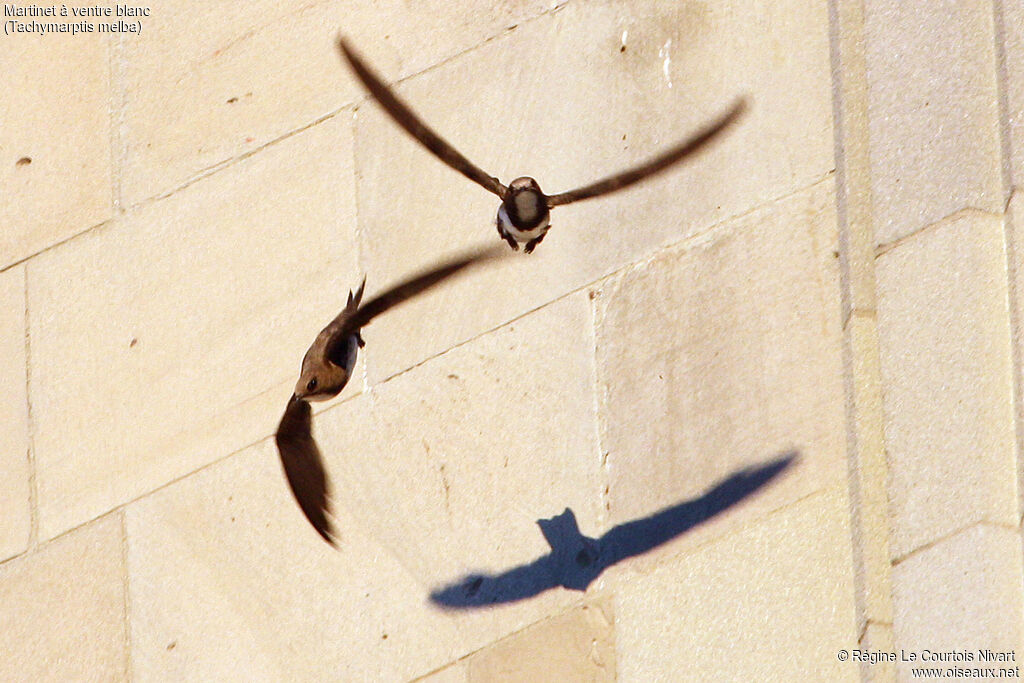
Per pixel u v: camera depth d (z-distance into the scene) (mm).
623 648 10516
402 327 11562
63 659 12609
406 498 11406
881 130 9484
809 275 10359
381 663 11352
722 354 10531
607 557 10672
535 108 11547
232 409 12305
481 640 11016
